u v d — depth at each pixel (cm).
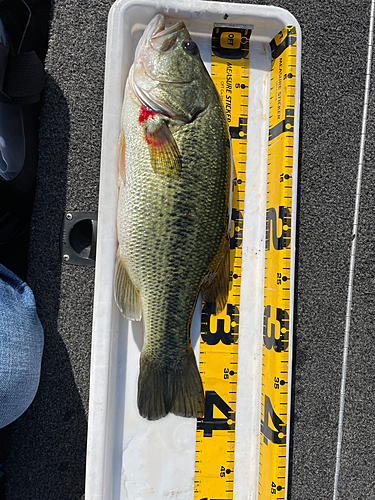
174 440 42
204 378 42
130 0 39
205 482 42
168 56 37
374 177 50
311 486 48
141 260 37
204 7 40
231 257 43
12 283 42
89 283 47
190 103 37
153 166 36
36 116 47
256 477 43
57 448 46
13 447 45
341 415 47
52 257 47
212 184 37
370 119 50
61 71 47
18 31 44
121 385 42
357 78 50
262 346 43
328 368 49
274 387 41
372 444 49
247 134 44
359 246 50
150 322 38
